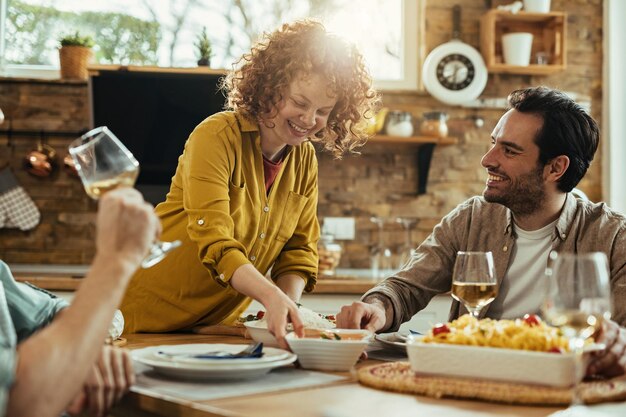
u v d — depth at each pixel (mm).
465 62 4090
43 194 3971
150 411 1236
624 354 1378
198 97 3773
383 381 1275
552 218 2105
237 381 1338
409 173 4164
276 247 2221
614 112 4129
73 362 1021
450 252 2225
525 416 1105
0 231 3955
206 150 1995
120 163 1213
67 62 3967
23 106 3967
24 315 1471
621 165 4062
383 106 4156
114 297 1068
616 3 4117
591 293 1210
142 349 1521
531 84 4215
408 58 4250
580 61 4238
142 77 3727
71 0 4133
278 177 2184
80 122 3990
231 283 1792
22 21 4113
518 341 1276
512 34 4023
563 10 4238
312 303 3457
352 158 4133
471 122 4203
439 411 1124
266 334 1656
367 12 4281
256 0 4191
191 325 2150
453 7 4172
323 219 4070
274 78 1994
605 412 1135
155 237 1136
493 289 1627
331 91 2002
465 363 1273
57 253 3971
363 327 1860
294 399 1195
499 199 2076
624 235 2016
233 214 2061
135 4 4137
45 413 1010
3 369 960
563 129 2020
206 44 3885
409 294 2154
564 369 1202
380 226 4129
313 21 2051
